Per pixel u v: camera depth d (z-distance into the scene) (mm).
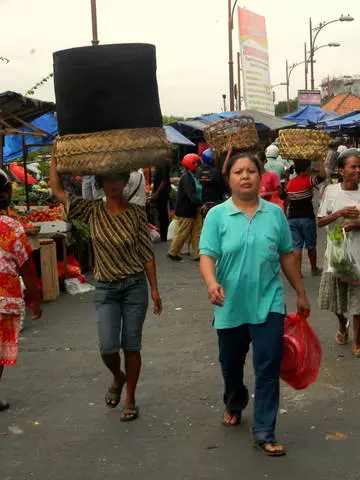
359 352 5953
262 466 3912
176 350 6414
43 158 17438
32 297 5031
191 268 11375
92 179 8789
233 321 4086
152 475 3861
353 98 41219
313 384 5293
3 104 10211
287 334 4262
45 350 6566
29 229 8500
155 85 4020
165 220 15266
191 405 4961
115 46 3881
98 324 4695
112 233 4555
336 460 3961
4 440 4445
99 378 5668
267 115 22969
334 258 5645
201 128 20484
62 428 4617
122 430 4547
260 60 27453
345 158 5879
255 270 4012
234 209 4090
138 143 3908
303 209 9672
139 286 4672
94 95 3875
